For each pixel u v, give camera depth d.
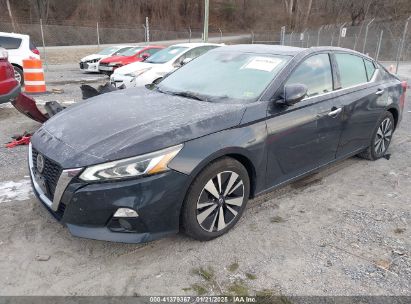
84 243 3.19
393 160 5.47
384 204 4.09
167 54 10.59
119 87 9.82
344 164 5.24
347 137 4.50
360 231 3.53
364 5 42.62
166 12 53.91
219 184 3.15
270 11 58.00
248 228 3.51
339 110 4.18
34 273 2.81
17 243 3.16
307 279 2.84
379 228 3.59
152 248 3.15
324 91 4.12
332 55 4.37
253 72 3.88
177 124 3.03
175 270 2.90
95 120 3.24
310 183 4.58
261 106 3.44
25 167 4.75
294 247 3.24
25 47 11.37
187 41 40.84
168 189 2.81
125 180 2.72
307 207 3.97
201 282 2.78
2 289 2.64
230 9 58.25
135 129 2.99
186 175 2.87
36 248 3.10
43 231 3.34
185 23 56.19
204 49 10.73
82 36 37.81
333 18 48.19
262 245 3.25
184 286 2.74
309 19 49.75
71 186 2.75
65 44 36.88
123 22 49.84
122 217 2.76
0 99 6.56
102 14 49.34
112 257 3.03
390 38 28.22
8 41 11.13
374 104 4.82
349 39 28.59
